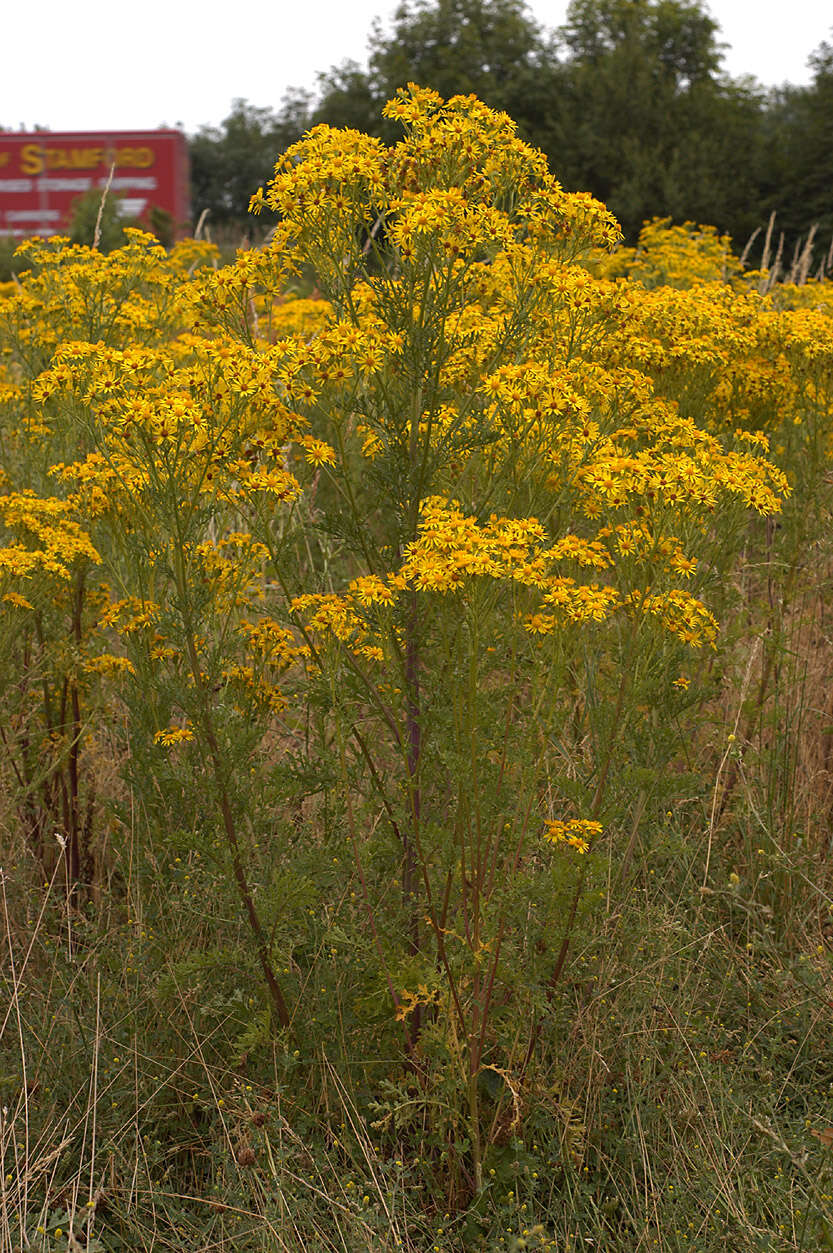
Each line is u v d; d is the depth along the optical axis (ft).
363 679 9.62
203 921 10.88
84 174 79.82
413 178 9.60
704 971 11.59
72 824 12.64
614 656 11.43
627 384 11.62
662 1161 9.60
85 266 15.70
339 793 10.44
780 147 90.74
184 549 9.73
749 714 13.65
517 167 10.10
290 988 10.14
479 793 8.93
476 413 10.13
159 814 11.39
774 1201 8.87
